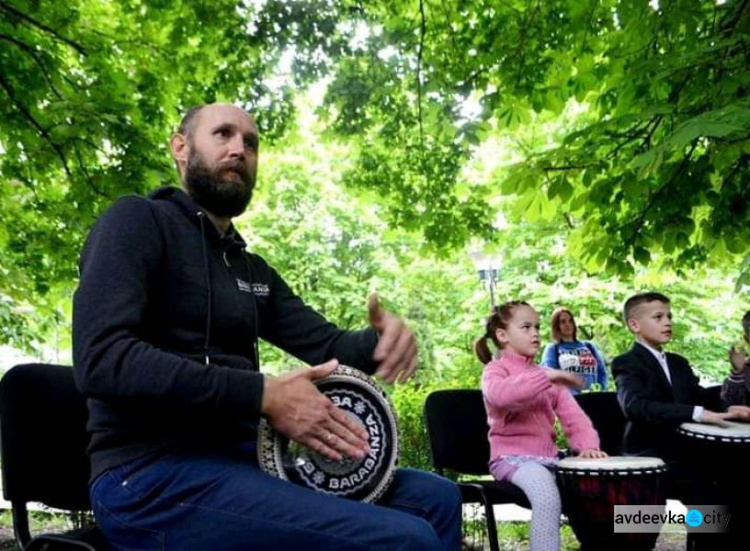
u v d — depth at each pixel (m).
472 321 13.70
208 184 1.91
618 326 11.58
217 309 1.78
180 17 6.03
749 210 5.01
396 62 6.30
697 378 4.11
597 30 5.41
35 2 5.89
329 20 6.05
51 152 5.76
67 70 6.13
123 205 1.72
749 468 3.41
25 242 6.63
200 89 6.45
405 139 6.94
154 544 1.54
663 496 3.06
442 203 7.01
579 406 3.78
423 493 1.77
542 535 2.96
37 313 8.77
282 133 6.65
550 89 5.71
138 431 1.60
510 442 3.34
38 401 1.99
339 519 1.47
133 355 1.48
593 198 4.96
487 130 5.96
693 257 5.88
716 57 3.98
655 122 4.61
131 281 1.59
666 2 4.57
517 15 5.69
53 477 1.99
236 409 1.50
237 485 1.52
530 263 12.59
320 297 16.95
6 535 5.19
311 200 17.45
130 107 5.79
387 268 17.03
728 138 3.80
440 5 6.09
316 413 1.55
